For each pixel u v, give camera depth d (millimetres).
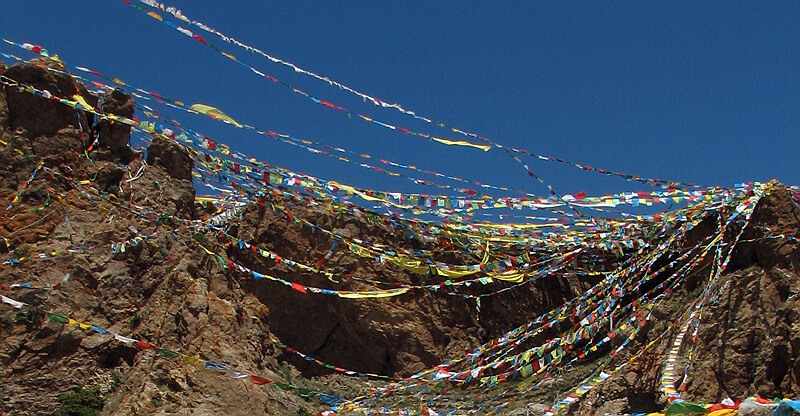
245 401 23453
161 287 25125
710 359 25219
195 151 28047
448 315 29875
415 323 29422
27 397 22641
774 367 24812
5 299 20734
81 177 26047
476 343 29703
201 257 26359
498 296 30625
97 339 23797
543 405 25875
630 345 26844
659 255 27406
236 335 25266
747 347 25156
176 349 23984
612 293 26406
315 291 26484
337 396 27062
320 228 27875
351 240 28156
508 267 29328
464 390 28250
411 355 29062
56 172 25641
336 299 29359
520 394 26922
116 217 25703
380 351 29250
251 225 29516
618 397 25766
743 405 19266
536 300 30922
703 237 28203
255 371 24984
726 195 27281
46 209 25125
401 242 30516
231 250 28672
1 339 23094
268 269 29219
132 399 22531
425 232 29031
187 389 23125
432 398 27375
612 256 30609
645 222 28625
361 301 29266
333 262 29531
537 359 27531
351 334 29438
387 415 24703
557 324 30188
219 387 23453
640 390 25750
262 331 27219
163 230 26109
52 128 26094
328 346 29484
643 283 29281
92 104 27266
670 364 23734
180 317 24516
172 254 25891
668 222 28219
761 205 26812
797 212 26500
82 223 25266
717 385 24875
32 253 24281
